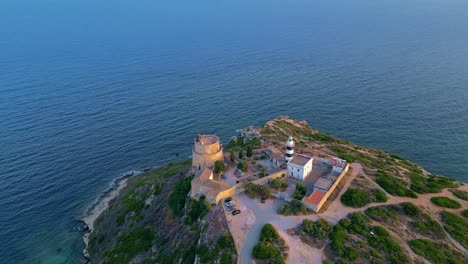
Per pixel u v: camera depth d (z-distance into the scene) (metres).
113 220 103.69
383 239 67.31
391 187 86.62
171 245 77.50
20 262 96.06
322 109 183.12
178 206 88.81
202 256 64.56
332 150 117.50
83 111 186.38
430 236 71.19
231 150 118.75
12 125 167.50
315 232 67.56
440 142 142.75
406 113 171.12
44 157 143.38
